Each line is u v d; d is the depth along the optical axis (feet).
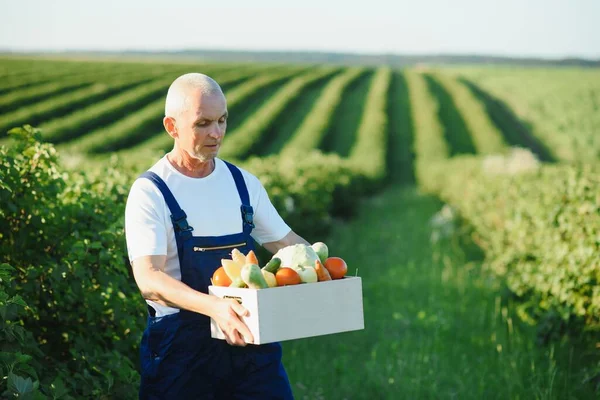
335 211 61.05
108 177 19.22
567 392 17.80
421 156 148.05
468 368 19.74
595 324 21.38
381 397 18.31
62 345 13.66
